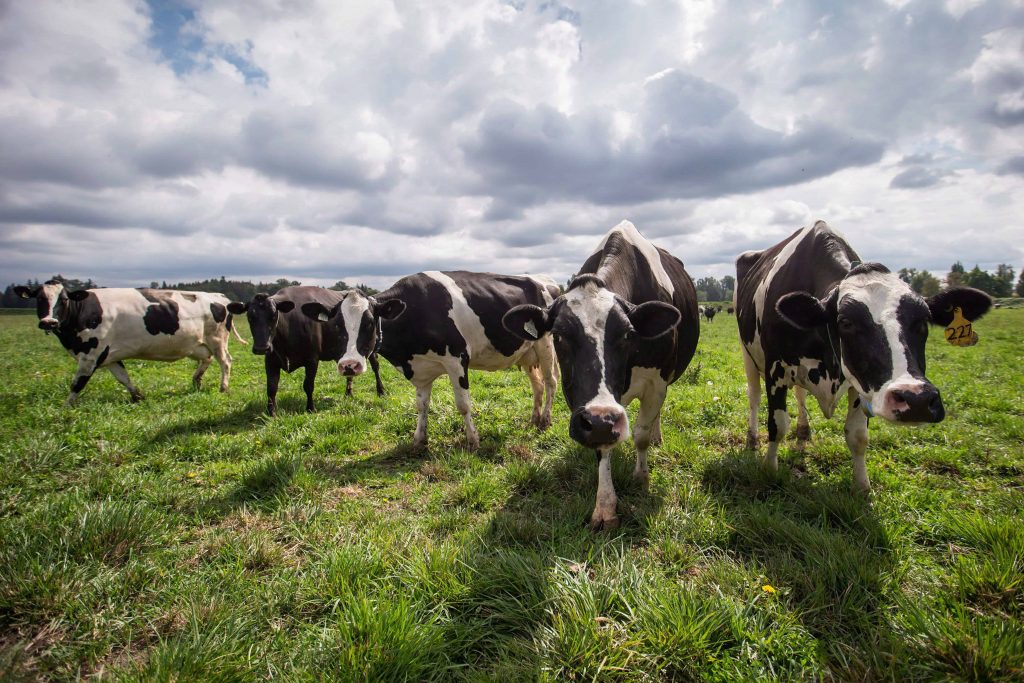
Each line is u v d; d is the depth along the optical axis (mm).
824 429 6062
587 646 2379
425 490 4660
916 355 3055
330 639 2512
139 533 3520
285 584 3012
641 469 4488
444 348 5863
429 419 6801
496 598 2857
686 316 5109
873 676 2234
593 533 3670
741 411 7004
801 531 3330
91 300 8336
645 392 4383
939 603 2680
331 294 9172
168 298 9141
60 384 9680
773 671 2301
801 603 2707
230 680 2271
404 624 2488
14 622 2738
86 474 4891
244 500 4438
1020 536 3039
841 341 3381
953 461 4828
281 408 8047
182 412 7609
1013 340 18297
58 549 3205
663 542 3438
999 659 2162
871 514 3646
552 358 6719
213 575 3148
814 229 4574
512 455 5531
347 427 6547
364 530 3766
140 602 2898
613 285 3959
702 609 2604
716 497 4133
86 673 2439
